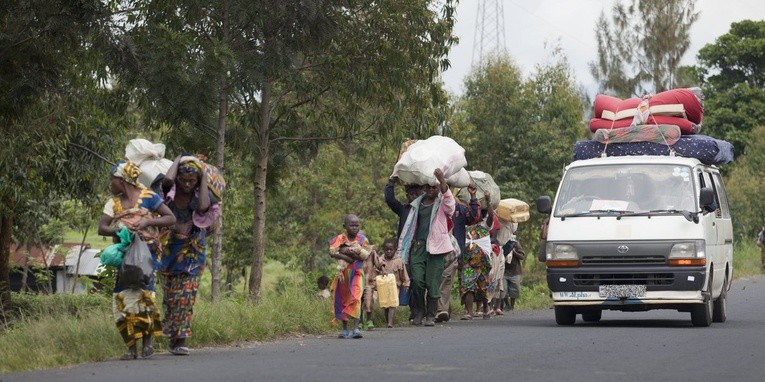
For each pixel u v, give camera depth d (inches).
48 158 1143.0
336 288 774.5
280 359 579.2
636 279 871.7
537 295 1373.0
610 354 612.1
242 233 2241.6
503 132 2267.5
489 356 593.9
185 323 613.9
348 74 1105.4
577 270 881.5
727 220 1017.5
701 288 863.7
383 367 528.1
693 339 729.0
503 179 2244.1
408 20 1105.4
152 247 587.5
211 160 1194.0
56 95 1084.5
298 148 1235.2
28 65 1017.5
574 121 2319.1
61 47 1003.3
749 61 4461.1
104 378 487.8
